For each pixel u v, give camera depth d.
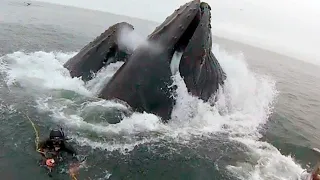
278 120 18.28
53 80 17.30
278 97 22.73
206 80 15.52
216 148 13.82
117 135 13.39
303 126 18.39
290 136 16.56
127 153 12.44
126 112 14.39
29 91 16.08
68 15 43.06
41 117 13.90
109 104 14.81
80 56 17.56
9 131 12.60
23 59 20.56
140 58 14.95
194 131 14.78
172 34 15.00
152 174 11.61
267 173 12.73
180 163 12.41
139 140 13.33
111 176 11.10
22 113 13.98
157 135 13.87
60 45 26.61
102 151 12.29
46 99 15.48
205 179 11.84
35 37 27.50
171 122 14.89
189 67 14.83
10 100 14.94
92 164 11.47
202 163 12.62
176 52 15.22
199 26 14.99
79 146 12.33
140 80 14.63
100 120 14.00
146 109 14.56
